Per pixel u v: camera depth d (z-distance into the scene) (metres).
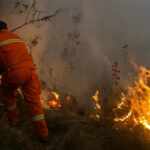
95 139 5.07
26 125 5.21
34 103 4.69
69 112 6.00
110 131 5.29
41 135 4.75
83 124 5.48
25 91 4.69
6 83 4.62
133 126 5.75
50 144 4.91
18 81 4.57
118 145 5.03
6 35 4.66
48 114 5.61
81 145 4.91
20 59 4.60
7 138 4.75
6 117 5.13
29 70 4.64
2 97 4.82
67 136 5.01
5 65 4.57
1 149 4.59
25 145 4.74
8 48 4.57
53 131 5.25
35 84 4.72
